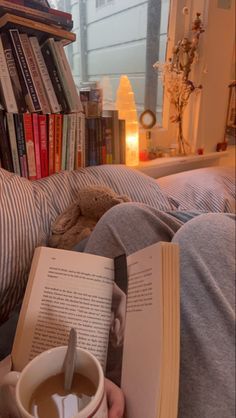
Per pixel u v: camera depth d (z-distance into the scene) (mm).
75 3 1181
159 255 325
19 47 846
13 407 298
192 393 350
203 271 399
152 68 1403
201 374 351
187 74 1321
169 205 982
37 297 406
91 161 1069
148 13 1312
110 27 1278
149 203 948
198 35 1286
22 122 863
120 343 365
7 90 831
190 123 1463
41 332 391
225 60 1397
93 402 263
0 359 512
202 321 373
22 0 805
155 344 299
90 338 388
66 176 881
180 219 693
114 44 1304
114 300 401
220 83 1426
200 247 421
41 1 855
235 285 383
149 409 288
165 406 279
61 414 267
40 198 763
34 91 878
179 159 1360
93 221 785
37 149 912
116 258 427
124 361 349
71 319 397
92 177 911
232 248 408
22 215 667
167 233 562
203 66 1339
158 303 308
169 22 1338
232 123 1569
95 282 415
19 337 388
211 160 1542
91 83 1146
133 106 1221
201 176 1153
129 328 354
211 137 1503
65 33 914
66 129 961
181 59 1310
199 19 1263
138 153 1281
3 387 298
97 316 399
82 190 792
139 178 997
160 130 1444
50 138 932
